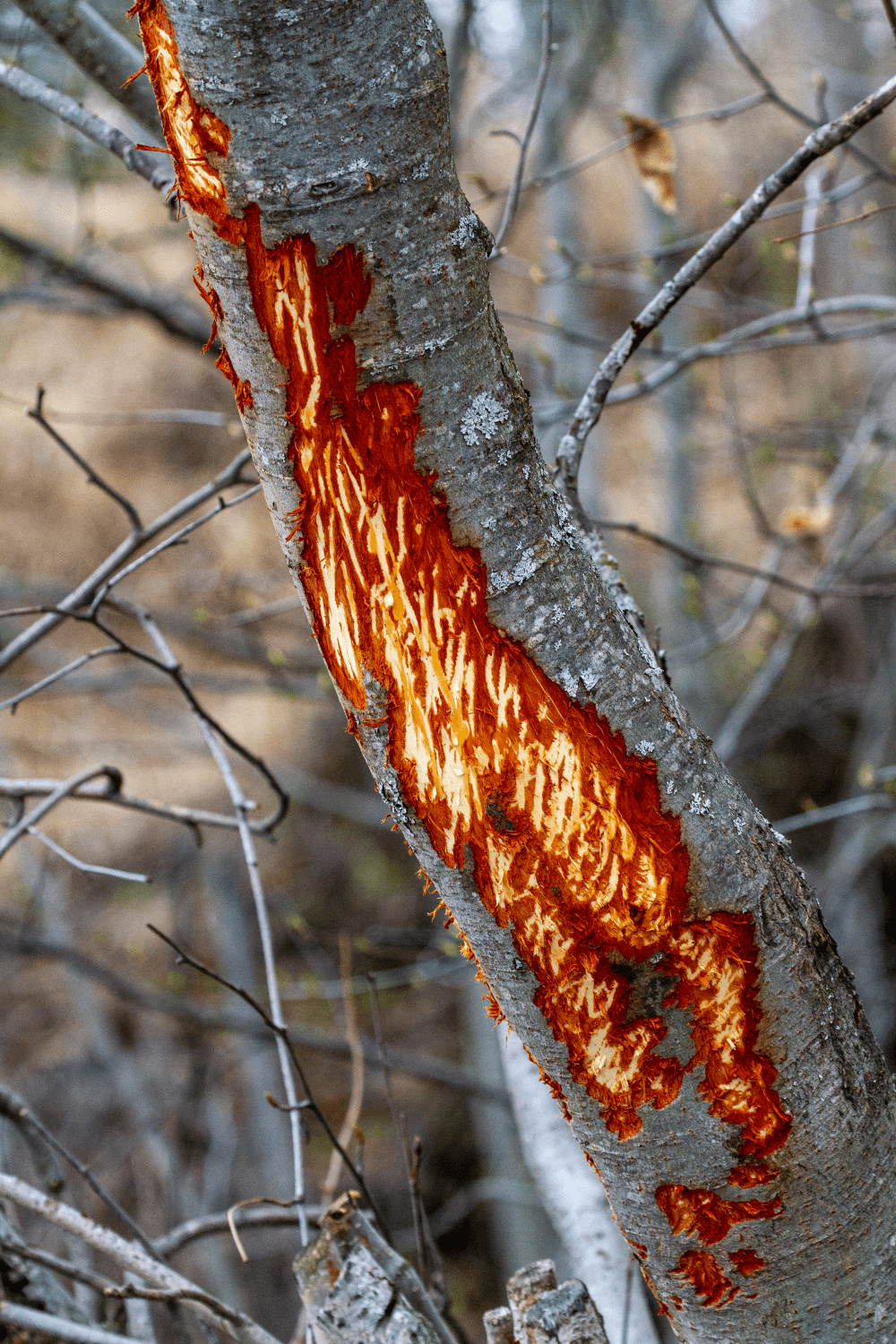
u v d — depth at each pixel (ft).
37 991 21.49
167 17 4.19
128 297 11.19
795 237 5.13
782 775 21.01
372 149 4.18
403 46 4.17
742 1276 4.48
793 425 12.96
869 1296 4.48
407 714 4.34
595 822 4.33
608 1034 4.39
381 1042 5.80
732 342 8.45
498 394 4.28
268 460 4.32
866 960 17.31
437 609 4.30
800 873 4.47
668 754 4.35
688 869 4.35
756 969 4.38
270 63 4.15
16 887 16.72
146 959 20.95
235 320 4.26
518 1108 6.35
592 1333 4.72
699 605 11.59
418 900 23.09
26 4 5.85
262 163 4.19
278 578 15.51
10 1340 5.15
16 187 16.55
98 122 5.65
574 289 14.71
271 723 25.43
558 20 14.28
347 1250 4.78
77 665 5.88
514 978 4.39
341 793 21.84
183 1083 18.21
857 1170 4.45
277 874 23.80
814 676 19.56
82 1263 6.19
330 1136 5.20
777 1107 4.41
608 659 4.33
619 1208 4.50
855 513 11.75
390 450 4.27
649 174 7.00
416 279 4.22
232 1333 4.88
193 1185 16.55
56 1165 6.13
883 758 18.15
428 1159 21.36
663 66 15.48
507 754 4.32
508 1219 17.30
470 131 15.76
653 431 17.85
